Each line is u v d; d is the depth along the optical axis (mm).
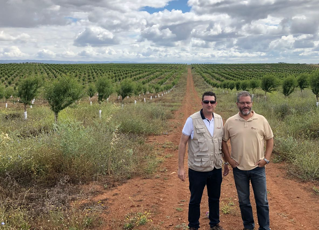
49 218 3533
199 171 3129
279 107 13531
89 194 4566
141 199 4402
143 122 11008
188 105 23562
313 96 20453
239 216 3760
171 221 3594
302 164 5723
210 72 111875
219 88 55188
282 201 4297
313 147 6680
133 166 6070
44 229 3287
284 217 3707
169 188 4945
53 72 86812
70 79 10664
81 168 5344
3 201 3912
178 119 14945
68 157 5520
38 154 5246
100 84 18859
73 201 4250
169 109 19391
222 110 17688
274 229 3361
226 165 3486
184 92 47281
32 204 3947
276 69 124062
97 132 7109
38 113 13125
